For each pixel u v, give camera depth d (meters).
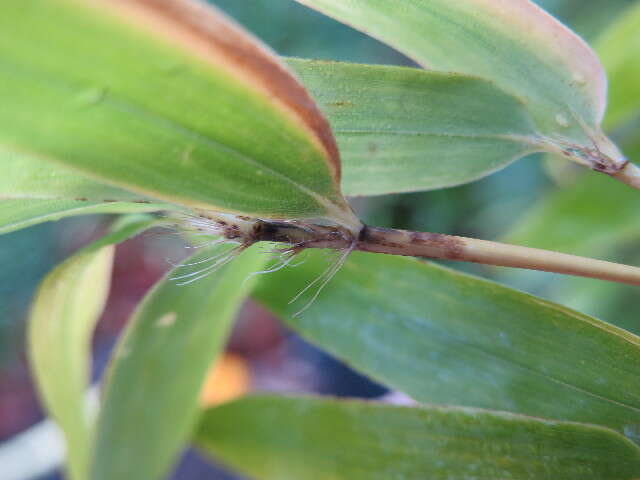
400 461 0.06
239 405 0.07
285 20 0.23
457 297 0.07
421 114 0.06
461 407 0.06
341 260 0.05
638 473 0.06
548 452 0.06
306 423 0.07
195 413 0.07
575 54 0.06
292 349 0.27
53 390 0.08
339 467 0.06
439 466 0.06
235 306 0.07
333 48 0.23
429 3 0.06
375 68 0.06
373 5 0.06
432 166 0.06
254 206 0.05
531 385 0.06
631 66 0.10
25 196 0.05
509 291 0.06
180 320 0.07
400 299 0.07
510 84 0.06
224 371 0.25
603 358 0.06
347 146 0.06
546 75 0.06
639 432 0.06
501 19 0.06
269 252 0.06
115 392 0.07
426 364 0.07
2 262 0.23
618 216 0.12
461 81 0.06
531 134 0.06
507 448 0.06
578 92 0.06
